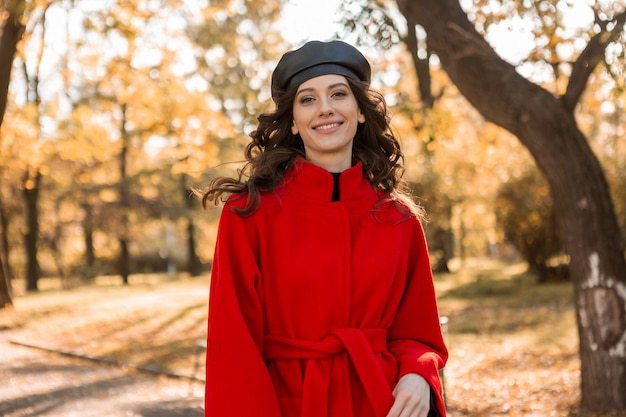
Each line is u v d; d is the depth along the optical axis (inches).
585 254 247.3
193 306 673.0
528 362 360.5
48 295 926.4
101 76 598.2
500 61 245.4
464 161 774.5
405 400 79.7
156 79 619.8
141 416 288.0
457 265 1449.3
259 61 975.6
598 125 766.5
